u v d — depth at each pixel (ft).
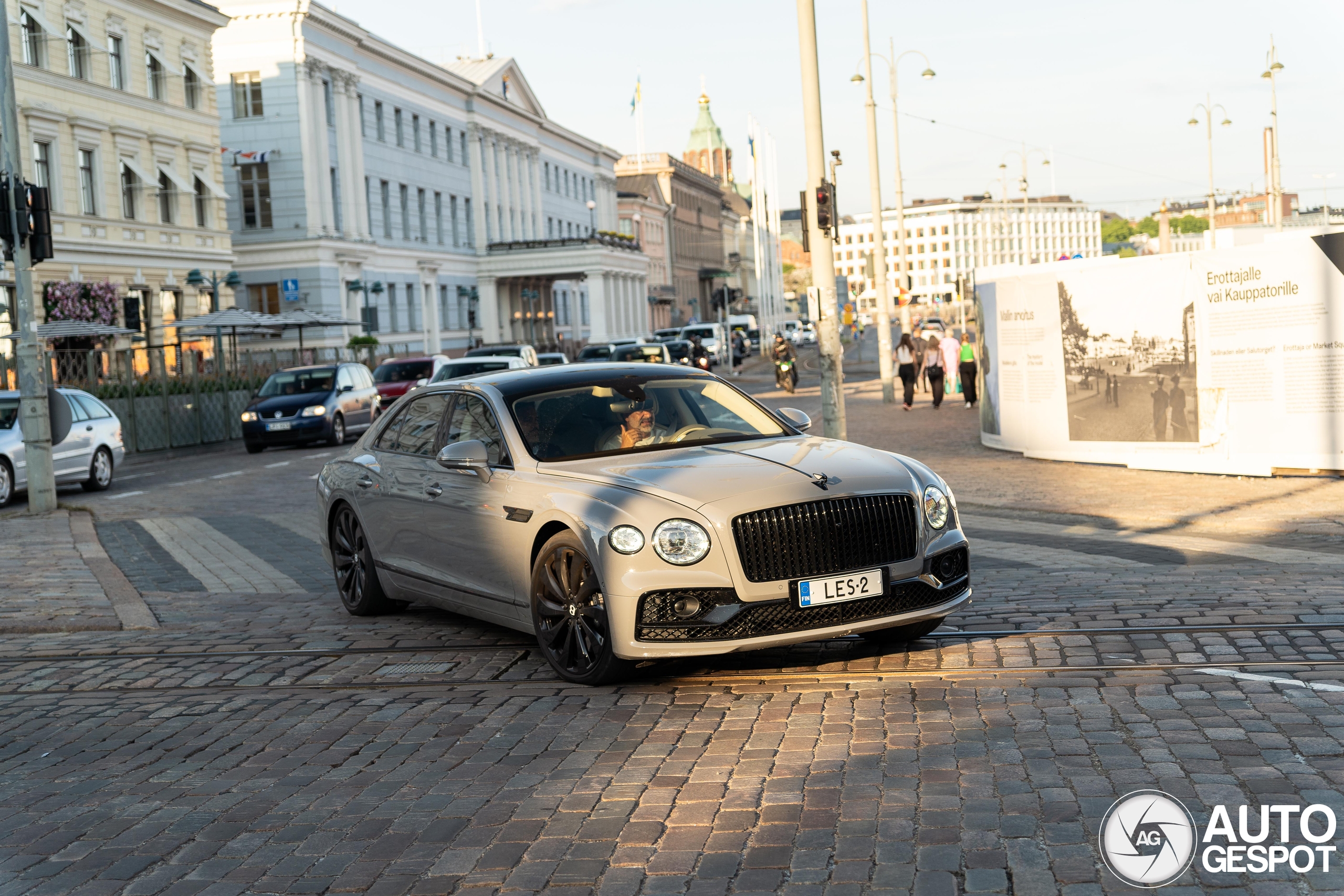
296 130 205.46
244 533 49.83
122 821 17.58
